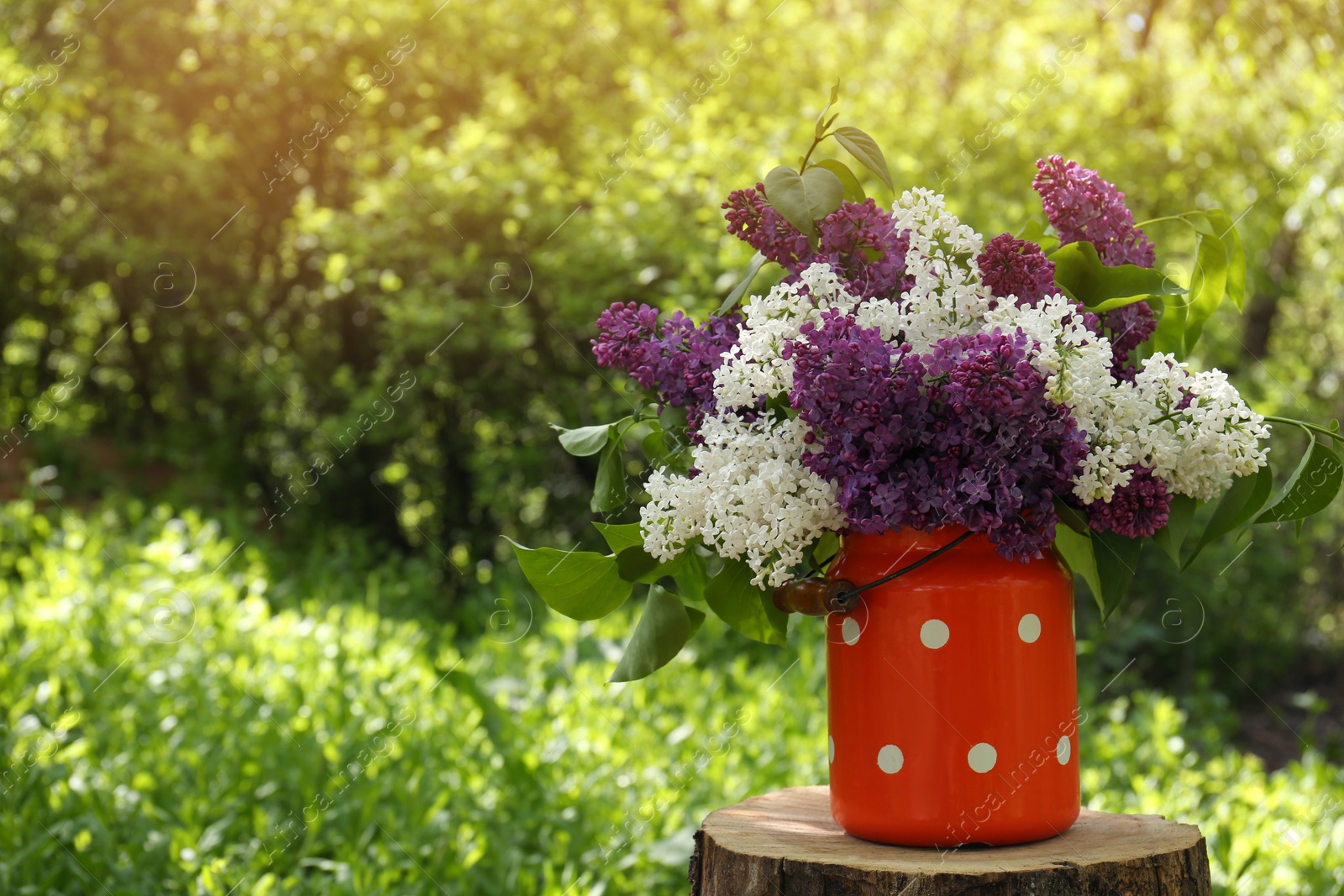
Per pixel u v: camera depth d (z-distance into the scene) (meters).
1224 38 5.33
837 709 1.46
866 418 1.22
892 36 5.79
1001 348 1.19
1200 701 4.67
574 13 5.58
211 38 5.48
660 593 1.50
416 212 4.92
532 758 3.07
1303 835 3.16
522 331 4.88
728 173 4.66
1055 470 1.23
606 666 3.97
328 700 3.43
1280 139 5.11
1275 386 5.14
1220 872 2.87
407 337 4.93
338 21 5.47
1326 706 4.80
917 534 1.39
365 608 4.79
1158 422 1.29
